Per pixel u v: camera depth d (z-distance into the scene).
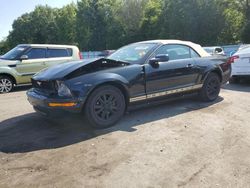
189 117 5.10
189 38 37.59
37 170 3.26
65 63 4.96
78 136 4.27
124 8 52.25
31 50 9.54
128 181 2.97
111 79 4.49
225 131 4.38
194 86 5.82
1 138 4.32
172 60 5.45
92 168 3.26
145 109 5.71
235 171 3.14
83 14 56.06
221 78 6.39
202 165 3.29
